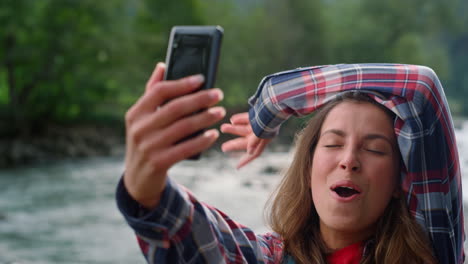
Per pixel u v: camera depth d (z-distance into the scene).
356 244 1.34
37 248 8.71
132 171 0.85
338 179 1.25
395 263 1.28
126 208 0.92
